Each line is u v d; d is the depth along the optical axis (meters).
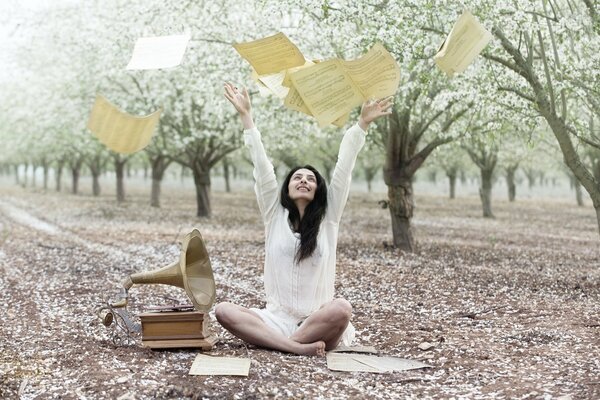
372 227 23.28
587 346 6.73
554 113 9.28
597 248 17.94
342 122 6.04
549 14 9.88
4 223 24.39
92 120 5.38
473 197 54.72
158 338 6.40
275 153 30.64
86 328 7.59
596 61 9.23
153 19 15.17
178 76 19.28
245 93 6.52
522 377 5.66
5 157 58.41
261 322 6.44
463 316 8.50
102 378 5.45
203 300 6.44
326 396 5.12
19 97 31.00
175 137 21.72
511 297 9.91
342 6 10.07
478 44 5.68
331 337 6.36
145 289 10.37
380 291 10.34
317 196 6.49
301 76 5.51
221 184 79.38
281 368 5.79
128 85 22.09
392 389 5.36
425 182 83.81
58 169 56.16
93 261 13.71
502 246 17.83
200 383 5.28
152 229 21.22
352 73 5.61
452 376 5.76
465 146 23.47
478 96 10.09
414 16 9.47
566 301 9.59
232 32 14.55
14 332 7.41
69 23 21.77
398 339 7.19
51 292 10.12
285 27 13.86
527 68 9.28
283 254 6.42
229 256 14.28
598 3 8.85
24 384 5.32
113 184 82.38
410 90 12.03
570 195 62.44
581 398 5.00
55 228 21.95
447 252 15.90
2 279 11.44
